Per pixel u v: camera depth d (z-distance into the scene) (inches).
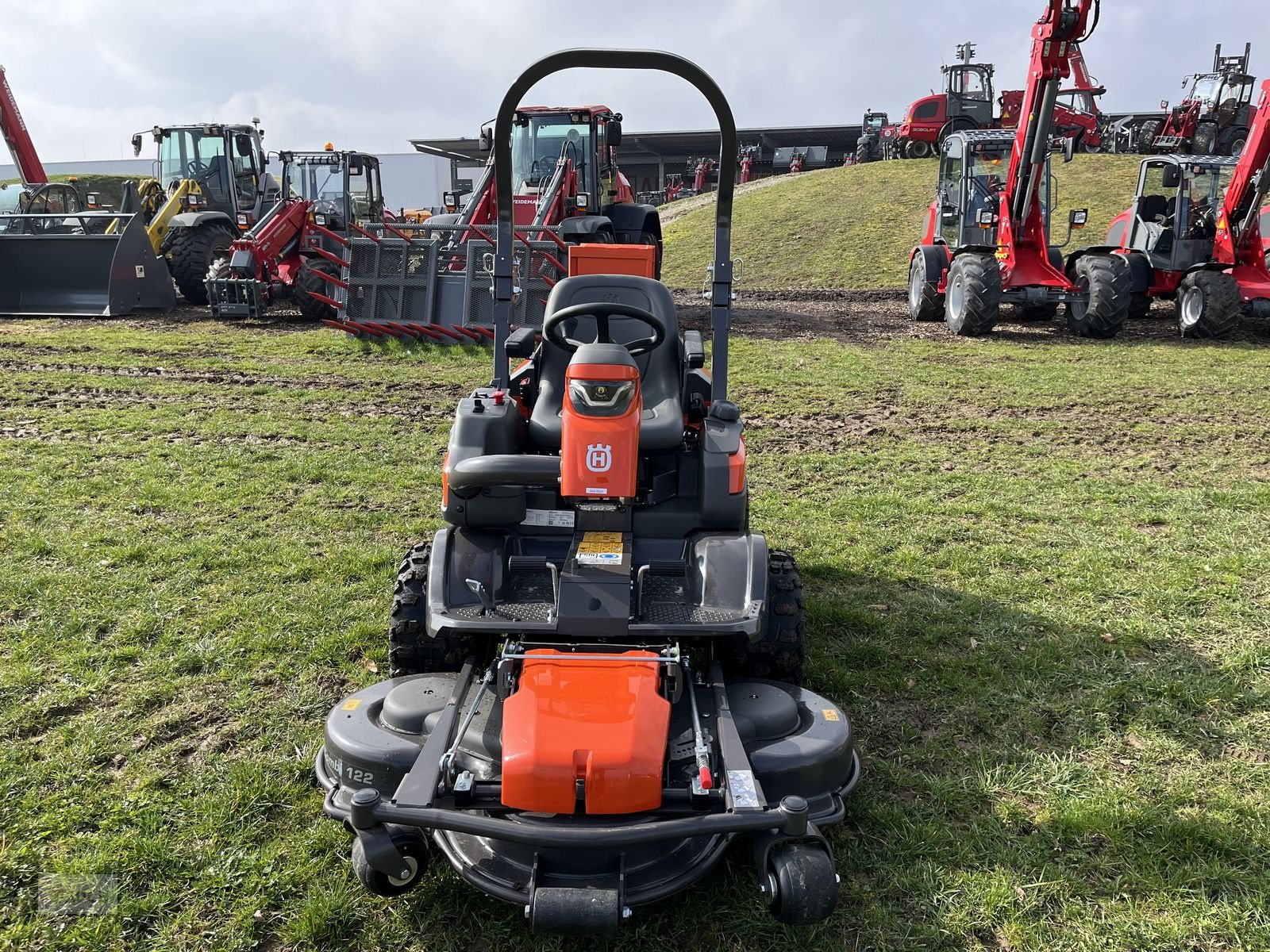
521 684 114.0
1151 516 247.8
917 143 1344.7
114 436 318.7
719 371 172.7
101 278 617.0
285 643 173.8
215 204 719.7
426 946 105.0
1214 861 119.2
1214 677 165.2
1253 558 217.8
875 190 1177.4
